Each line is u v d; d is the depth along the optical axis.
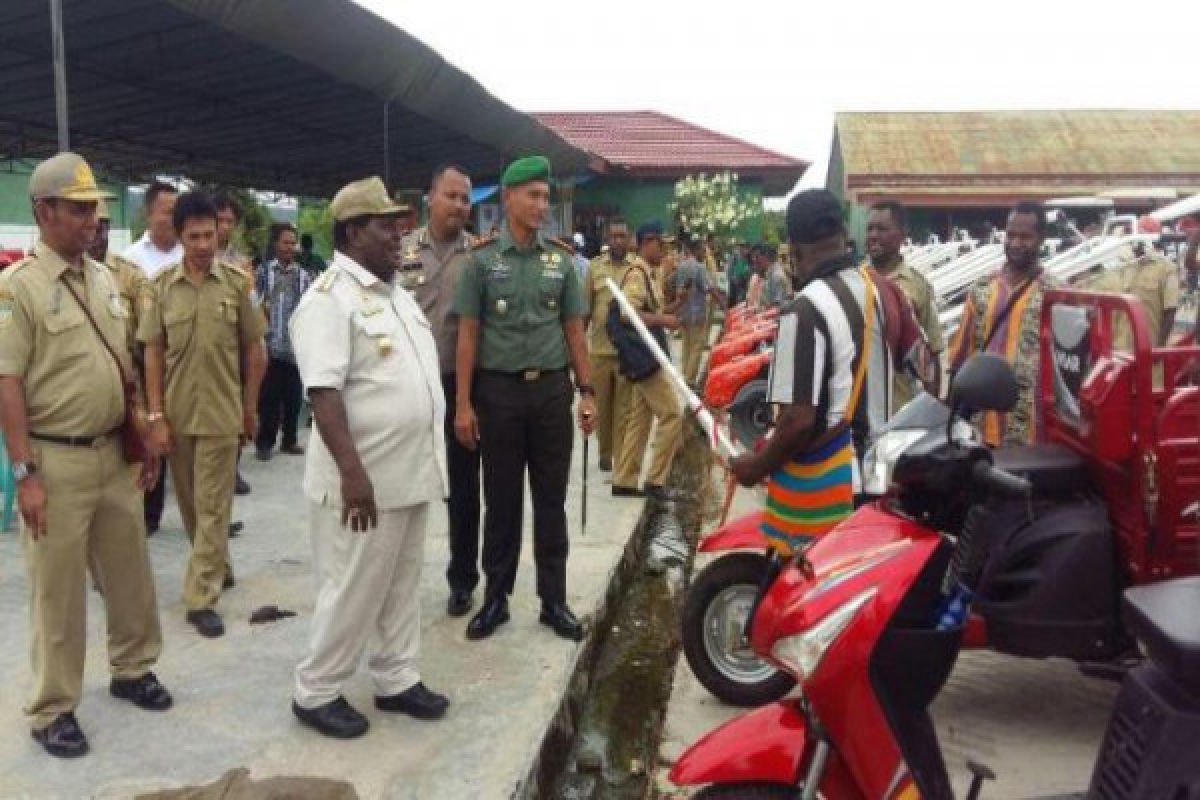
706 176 22.86
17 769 3.68
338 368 3.68
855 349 3.64
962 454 2.68
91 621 5.09
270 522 6.92
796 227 3.73
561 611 5.05
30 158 14.91
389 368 3.83
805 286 3.73
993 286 5.69
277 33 6.77
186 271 4.98
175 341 4.92
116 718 4.08
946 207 25.58
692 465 10.08
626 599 6.45
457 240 5.15
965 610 2.69
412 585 4.13
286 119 12.42
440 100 9.77
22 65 9.09
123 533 3.97
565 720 4.50
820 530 3.72
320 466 3.87
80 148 14.76
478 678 4.52
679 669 5.24
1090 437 4.18
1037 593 4.14
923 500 2.81
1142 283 7.19
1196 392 3.93
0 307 3.50
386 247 3.86
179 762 3.75
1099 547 4.11
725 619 4.66
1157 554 4.00
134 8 7.28
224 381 5.03
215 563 5.07
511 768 3.75
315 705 3.98
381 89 8.54
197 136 13.79
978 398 2.63
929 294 6.47
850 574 2.60
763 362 9.73
